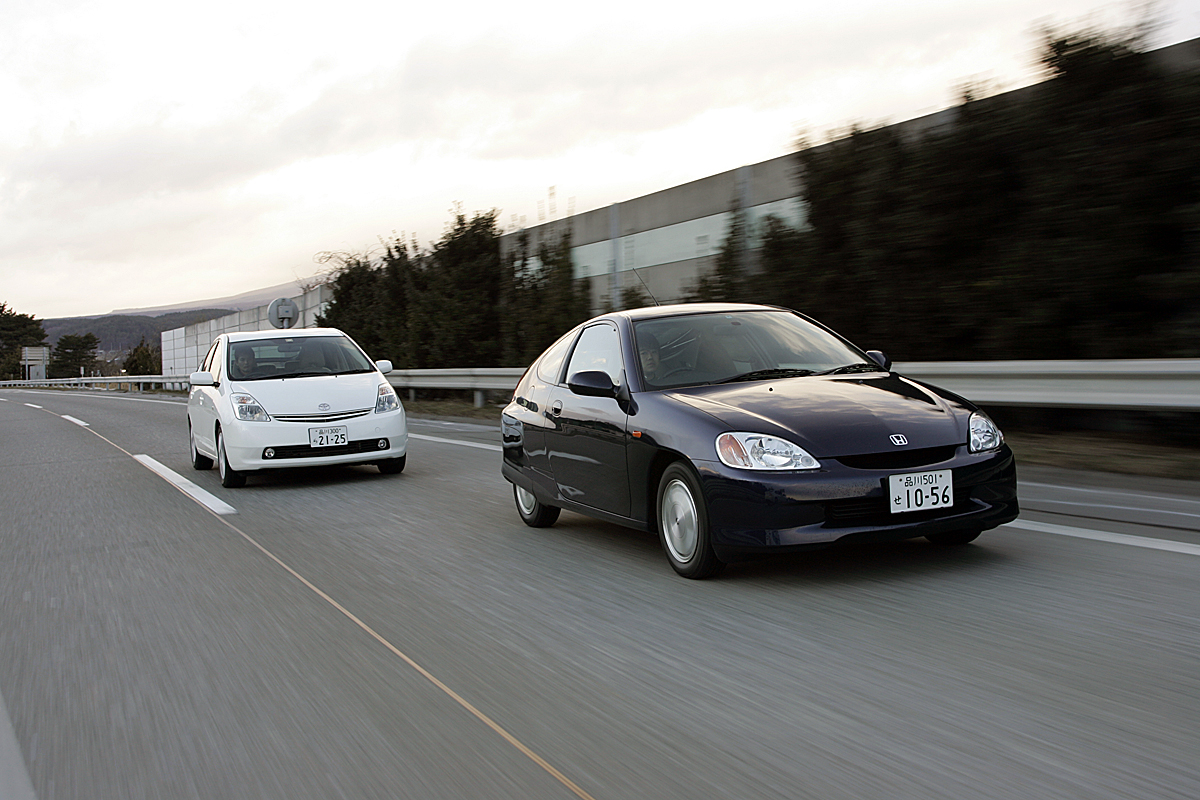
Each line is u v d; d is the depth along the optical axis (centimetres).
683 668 326
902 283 983
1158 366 689
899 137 1007
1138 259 790
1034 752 243
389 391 911
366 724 289
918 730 262
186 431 1603
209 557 557
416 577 484
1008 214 919
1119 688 283
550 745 267
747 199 1362
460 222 1939
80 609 450
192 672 348
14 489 923
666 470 453
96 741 288
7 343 14062
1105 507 554
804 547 399
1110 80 829
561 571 481
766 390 459
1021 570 423
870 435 413
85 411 2502
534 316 1614
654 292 1611
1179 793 218
